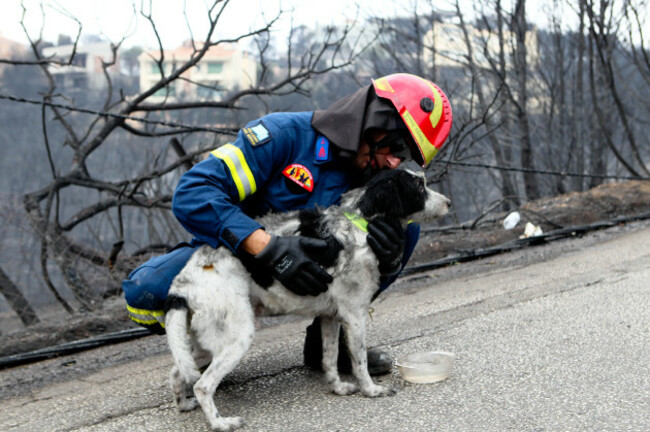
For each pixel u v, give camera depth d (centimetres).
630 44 1226
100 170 1747
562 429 242
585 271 529
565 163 1552
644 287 456
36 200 716
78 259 617
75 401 316
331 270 272
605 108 1409
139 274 281
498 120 1291
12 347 430
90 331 461
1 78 2305
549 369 308
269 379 323
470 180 1730
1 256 587
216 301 258
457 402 275
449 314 428
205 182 273
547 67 1523
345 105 298
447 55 1380
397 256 280
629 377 290
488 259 632
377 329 406
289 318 461
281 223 278
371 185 277
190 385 299
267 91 792
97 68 1086
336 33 942
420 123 290
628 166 1117
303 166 294
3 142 2953
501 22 1237
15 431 279
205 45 738
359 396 292
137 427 272
